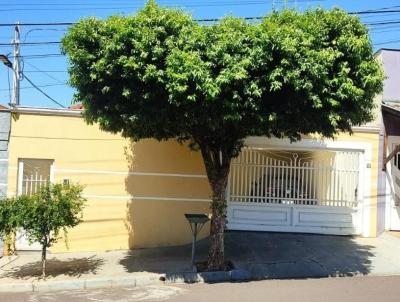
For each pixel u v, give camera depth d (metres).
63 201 11.28
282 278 10.91
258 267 11.51
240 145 11.41
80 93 10.44
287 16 9.99
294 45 9.32
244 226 14.51
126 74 9.60
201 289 10.10
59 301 9.55
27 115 14.09
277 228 14.49
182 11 10.02
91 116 10.69
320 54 9.45
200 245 14.04
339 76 9.74
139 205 14.20
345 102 9.95
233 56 9.41
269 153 14.60
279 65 9.44
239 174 14.57
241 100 9.55
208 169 11.45
